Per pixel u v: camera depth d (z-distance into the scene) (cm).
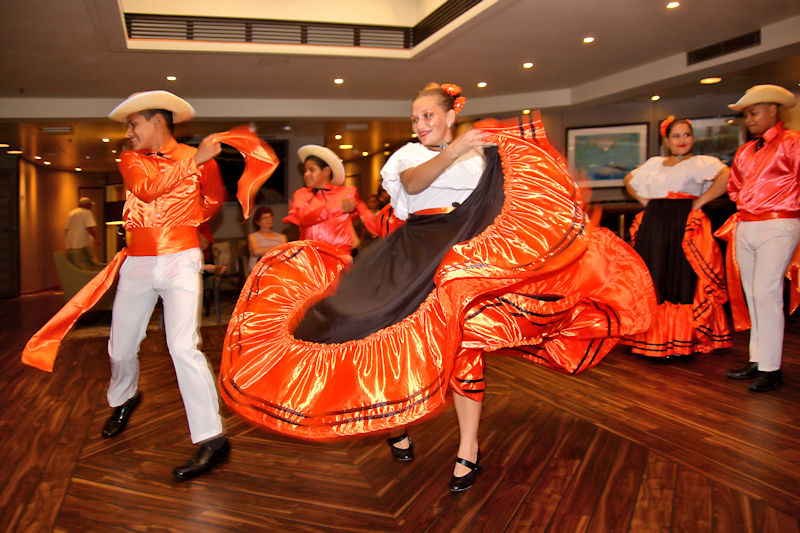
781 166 305
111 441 243
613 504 179
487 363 371
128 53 632
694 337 375
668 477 198
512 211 185
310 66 712
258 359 186
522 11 542
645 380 328
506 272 171
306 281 205
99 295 229
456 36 609
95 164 1401
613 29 594
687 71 675
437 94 194
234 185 983
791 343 441
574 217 185
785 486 190
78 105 832
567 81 815
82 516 177
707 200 369
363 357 175
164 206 219
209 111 875
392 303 179
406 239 196
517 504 180
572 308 199
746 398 292
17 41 582
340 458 222
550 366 216
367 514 176
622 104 869
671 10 543
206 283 668
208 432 212
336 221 394
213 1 644
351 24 672
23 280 1200
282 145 1053
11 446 238
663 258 380
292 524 171
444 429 251
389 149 1279
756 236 313
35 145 1059
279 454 227
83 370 384
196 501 187
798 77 713
